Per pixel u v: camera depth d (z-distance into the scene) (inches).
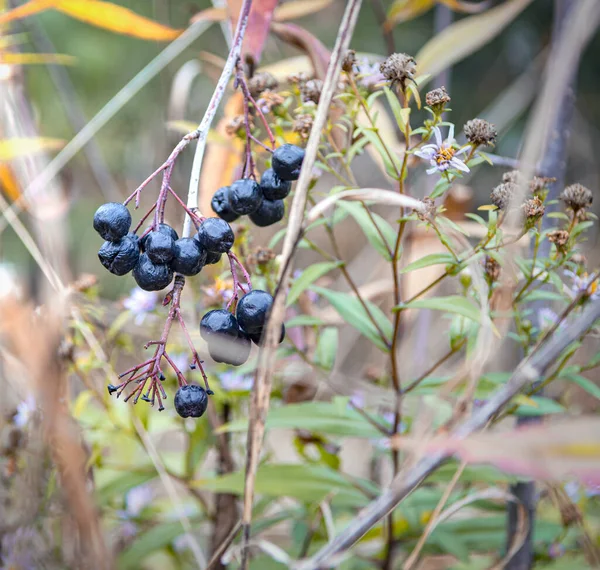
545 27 52.5
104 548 16.2
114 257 13.1
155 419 20.6
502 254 15.5
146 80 21.8
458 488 20.2
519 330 16.5
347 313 17.1
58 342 16.2
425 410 16.4
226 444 20.1
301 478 17.6
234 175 19.7
